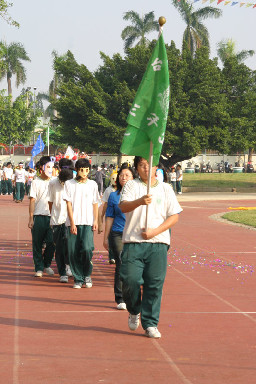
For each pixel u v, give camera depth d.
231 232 17.94
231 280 10.03
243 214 23.86
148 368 5.35
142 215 6.24
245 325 7.00
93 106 47.34
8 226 18.98
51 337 6.36
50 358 5.61
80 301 8.29
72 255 9.16
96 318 7.29
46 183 10.15
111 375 5.14
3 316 7.34
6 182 39.41
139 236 6.26
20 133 80.69
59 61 52.41
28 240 15.38
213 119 45.66
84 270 9.27
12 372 5.18
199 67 46.34
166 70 6.03
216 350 5.95
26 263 11.72
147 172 6.27
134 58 48.59
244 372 5.27
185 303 8.21
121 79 49.69
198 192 44.91
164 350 5.93
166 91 6.04
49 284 9.56
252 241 15.70
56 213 9.60
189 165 68.75
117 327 6.84
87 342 6.18
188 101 46.47
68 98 47.78
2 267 11.20
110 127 45.47
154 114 6.07
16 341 6.19
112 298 8.52
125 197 6.30
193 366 5.42
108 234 8.18
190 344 6.16
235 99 49.91
